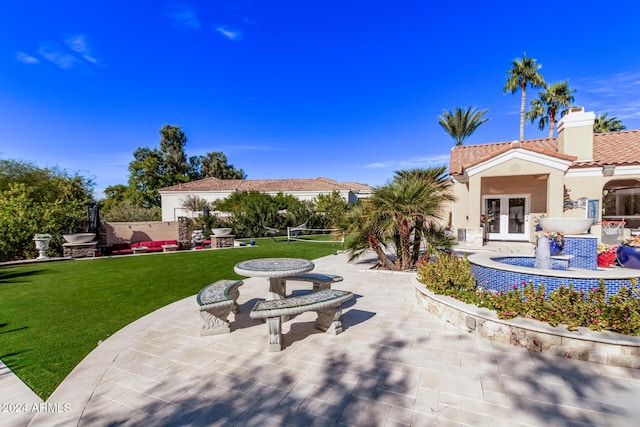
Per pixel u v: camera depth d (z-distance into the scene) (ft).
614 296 13.97
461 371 11.96
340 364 12.79
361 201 34.06
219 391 10.91
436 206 29.96
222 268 37.11
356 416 9.34
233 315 19.62
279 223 87.10
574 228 21.34
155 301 23.15
